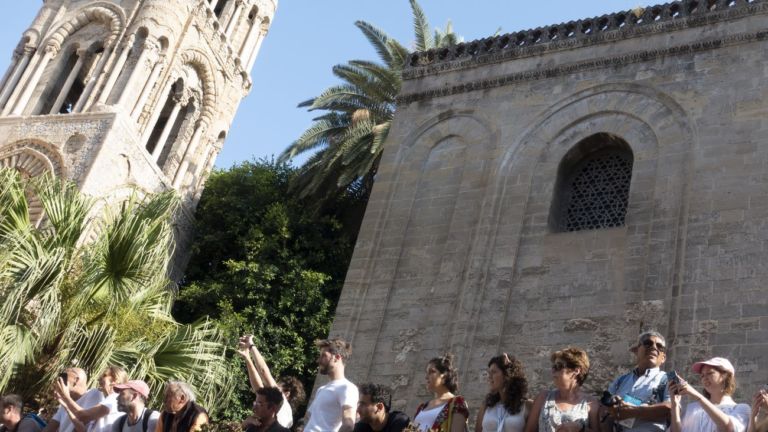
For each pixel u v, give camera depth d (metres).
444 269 21.44
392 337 20.98
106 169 35.62
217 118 43.69
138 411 13.14
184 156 41.53
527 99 23.25
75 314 20.36
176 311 34.62
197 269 37.56
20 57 40.91
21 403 14.34
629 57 22.41
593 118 22.12
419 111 24.66
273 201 37.59
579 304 19.47
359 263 22.55
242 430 12.26
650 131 21.11
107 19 40.88
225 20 45.75
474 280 20.83
